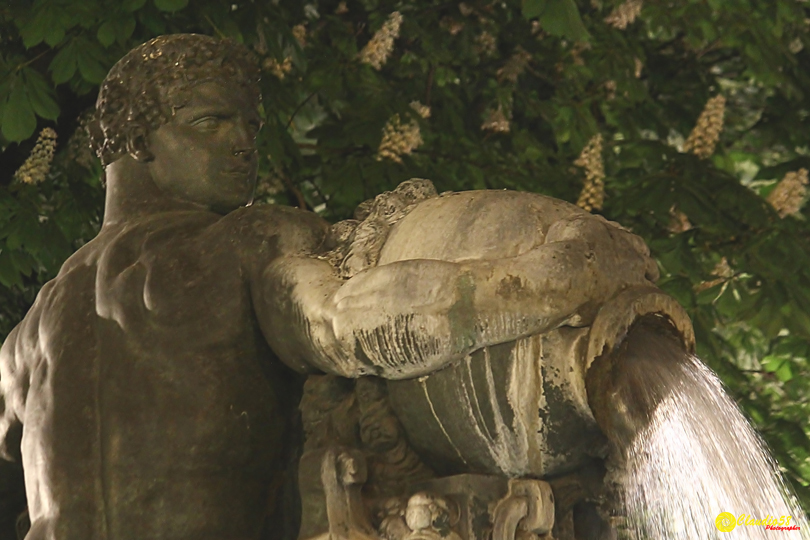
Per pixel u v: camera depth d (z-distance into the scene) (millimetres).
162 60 6172
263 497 5551
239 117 6227
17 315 11258
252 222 5629
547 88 14266
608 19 13695
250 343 5551
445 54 13188
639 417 4887
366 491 5281
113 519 5430
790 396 13625
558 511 5266
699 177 12586
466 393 5059
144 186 6164
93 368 5621
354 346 5137
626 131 14227
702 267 12094
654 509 5023
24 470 5840
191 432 5426
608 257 5055
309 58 12242
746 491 5098
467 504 5109
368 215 5762
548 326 4961
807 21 14422
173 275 5578
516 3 13742
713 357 11852
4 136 10445
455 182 11992
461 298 4961
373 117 11727
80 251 6059
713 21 13633
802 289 11906
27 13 10258
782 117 14469
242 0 10875
